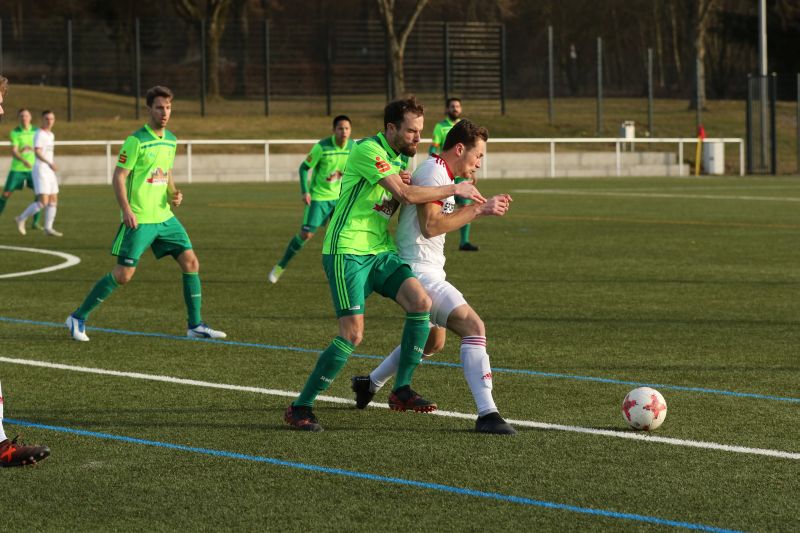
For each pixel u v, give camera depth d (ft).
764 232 177.99
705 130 442.91
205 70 442.91
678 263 137.59
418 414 62.13
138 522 44.19
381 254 60.03
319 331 90.02
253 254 149.38
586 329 90.43
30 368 75.10
